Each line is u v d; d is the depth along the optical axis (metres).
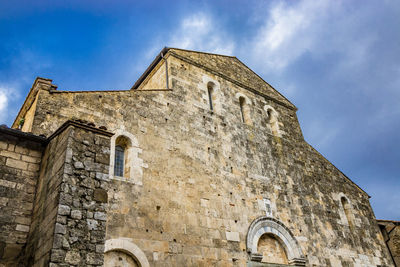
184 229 15.30
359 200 25.61
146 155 15.92
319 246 20.38
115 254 13.10
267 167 21.16
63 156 10.72
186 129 18.33
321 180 24.02
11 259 10.90
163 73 20.80
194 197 16.48
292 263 18.48
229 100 22.19
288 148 23.67
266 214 19.00
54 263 8.88
